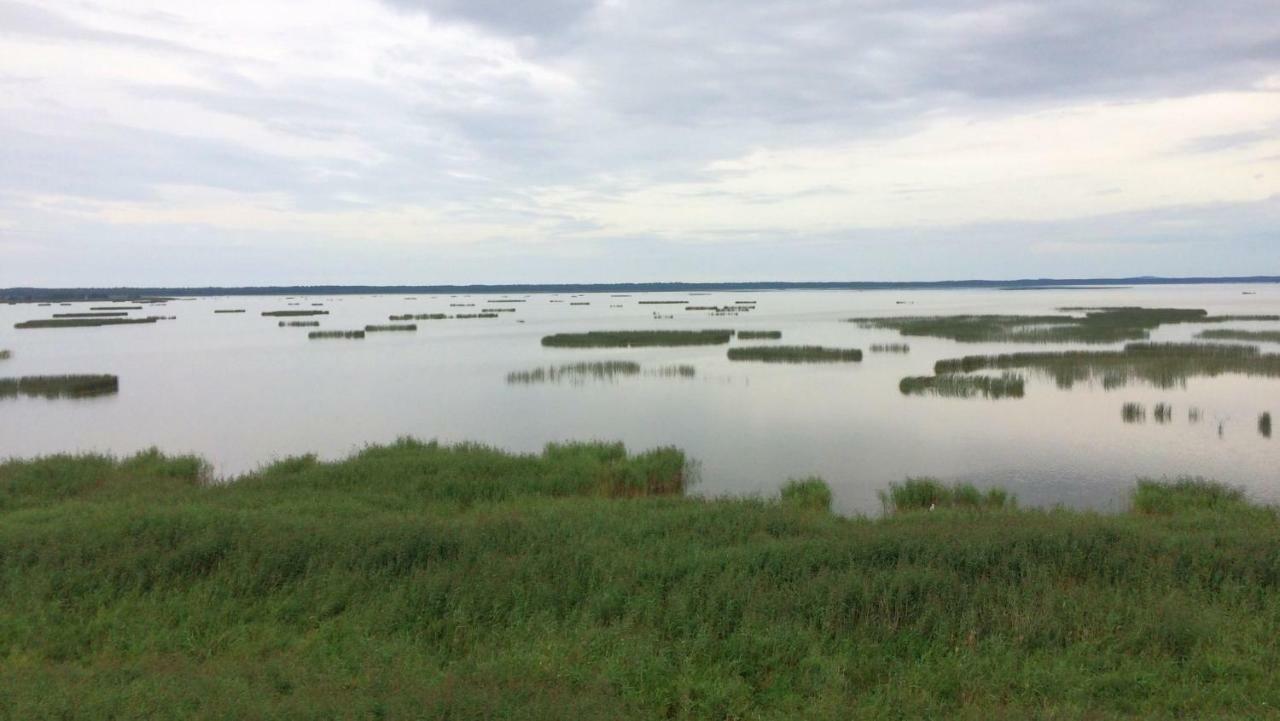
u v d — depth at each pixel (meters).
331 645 8.90
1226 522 13.42
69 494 17.16
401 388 37.94
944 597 9.60
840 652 8.48
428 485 17.69
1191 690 7.57
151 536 11.98
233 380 41.00
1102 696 7.56
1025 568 10.43
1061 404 31.28
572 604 10.05
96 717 6.76
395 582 10.60
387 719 6.88
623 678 7.91
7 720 6.67
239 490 17.12
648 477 19.42
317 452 24.94
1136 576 10.27
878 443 24.97
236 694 7.27
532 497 17.02
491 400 34.22
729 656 8.52
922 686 7.80
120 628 9.33
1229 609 9.37
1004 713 7.08
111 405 33.81
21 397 35.72
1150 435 25.56
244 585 10.46
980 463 22.22
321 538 11.86
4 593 10.25
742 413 30.47
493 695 7.35
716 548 11.91
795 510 14.95
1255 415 28.44
